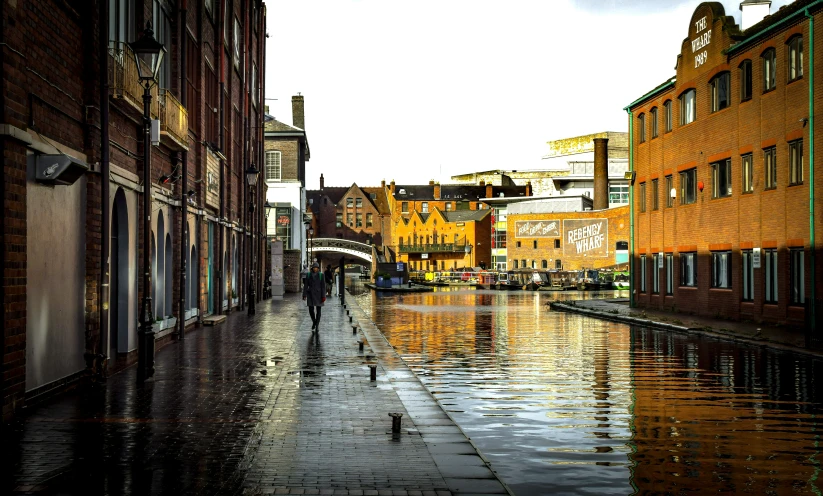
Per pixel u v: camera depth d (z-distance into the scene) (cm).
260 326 2486
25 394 1012
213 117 2784
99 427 913
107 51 1302
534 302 4756
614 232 8506
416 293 6444
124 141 1513
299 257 5859
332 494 651
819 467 803
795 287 2456
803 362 1705
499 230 11238
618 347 2038
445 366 1638
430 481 692
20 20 961
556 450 877
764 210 2619
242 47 3706
